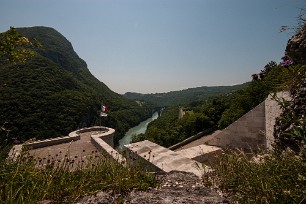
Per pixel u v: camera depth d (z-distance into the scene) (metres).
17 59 6.98
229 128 9.16
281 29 4.67
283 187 2.19
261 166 2.88
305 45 5.13
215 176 3.41
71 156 10.45
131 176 3.13
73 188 2.64
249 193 2.35
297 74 4.62
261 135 8.23
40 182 2.65
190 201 2.49
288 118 2.55
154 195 2.67
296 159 2.39
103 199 2.49
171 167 5.29
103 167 3.37
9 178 2.53
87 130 18.27
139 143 7.70
